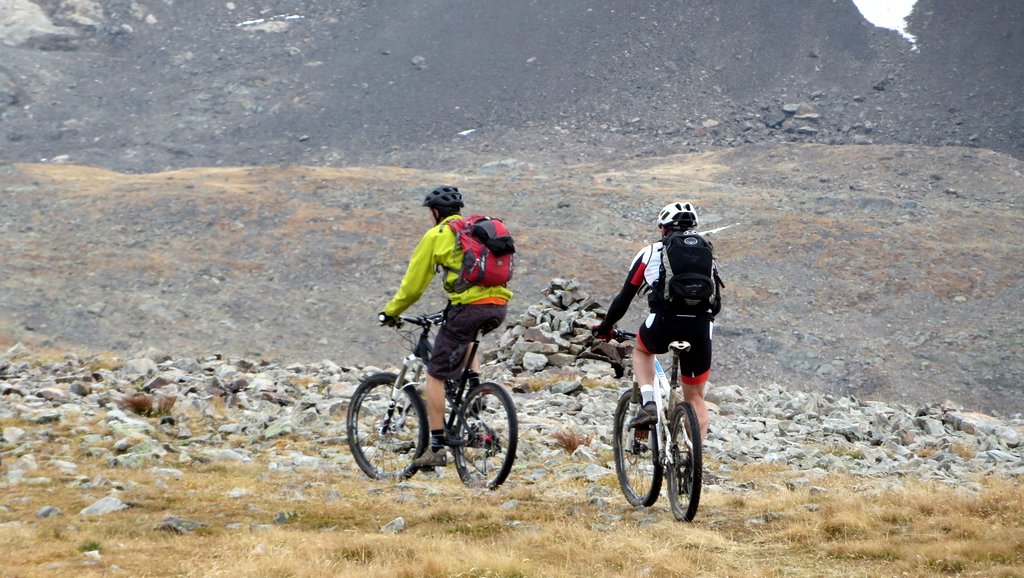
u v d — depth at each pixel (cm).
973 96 18262
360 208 8956
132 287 6794
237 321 6331
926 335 6150
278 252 7675
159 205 8838
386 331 6200
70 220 8381
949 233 8294
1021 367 5600
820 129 17875
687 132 17762
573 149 16938
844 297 6831
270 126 18900
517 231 8131
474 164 16312
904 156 12900
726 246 7956
